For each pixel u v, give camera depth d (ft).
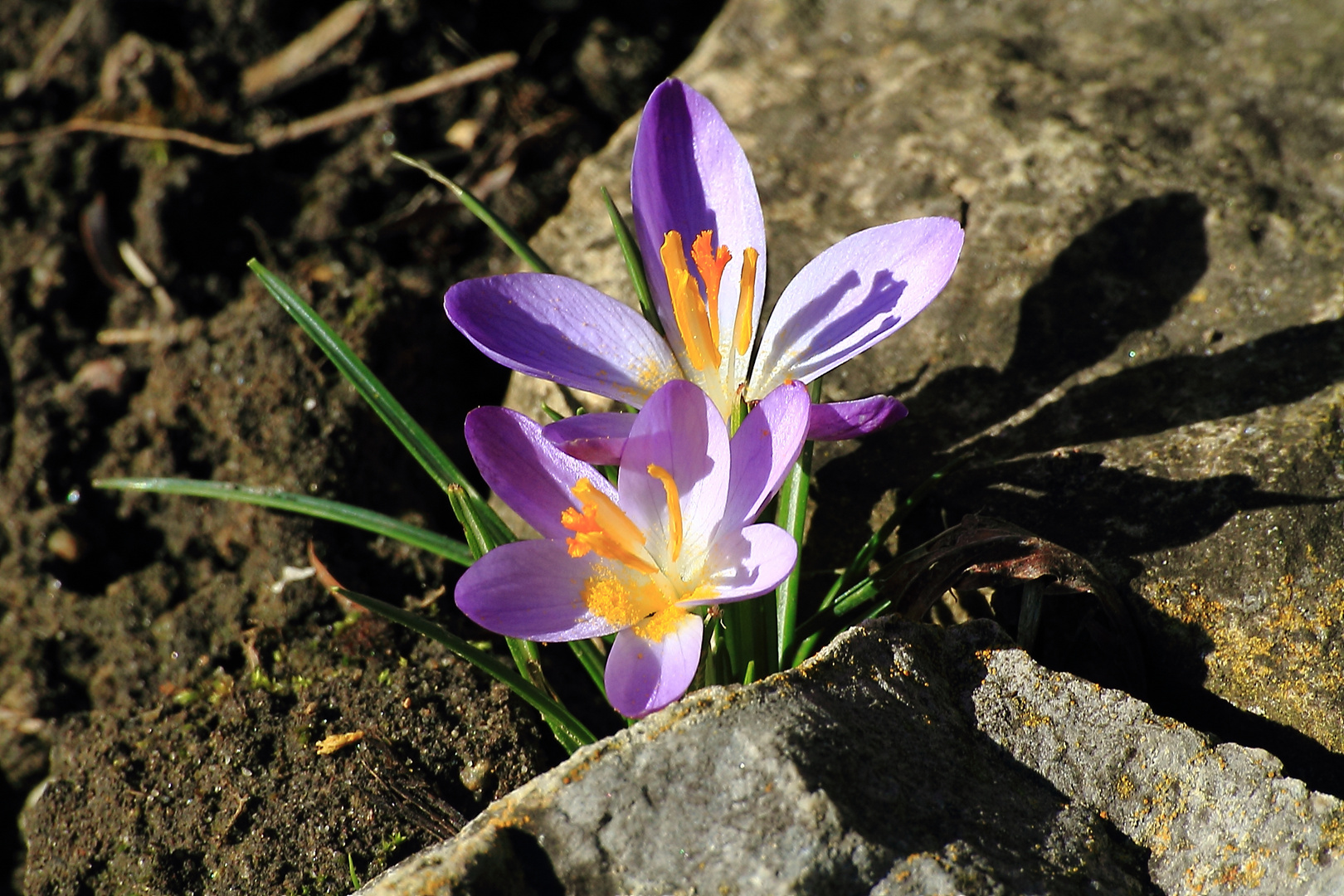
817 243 1.83
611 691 1.58
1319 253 1.78
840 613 1.67
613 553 1.59
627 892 1.54
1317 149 1.83
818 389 1.68
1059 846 1.57
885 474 1.74
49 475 1.86
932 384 1.77
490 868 1.55
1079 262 1.80
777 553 1.57
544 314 1.66
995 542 1.66
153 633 1.81
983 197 1.84
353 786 1.69
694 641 1.58
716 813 1.55
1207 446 1.70
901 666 1.61
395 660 1.75
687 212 1.70
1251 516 1.67
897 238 1.66
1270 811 1.57
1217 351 1.75
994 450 1.73
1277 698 1.65
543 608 1.59
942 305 1.80
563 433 1.61
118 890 1.69
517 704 1.73
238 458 1.84
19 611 1.84
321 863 1.67
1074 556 1.65
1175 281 1.79
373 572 1.80
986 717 1.61
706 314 1.67
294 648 1.77
